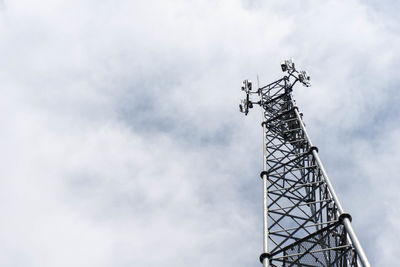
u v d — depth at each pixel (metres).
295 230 16.28
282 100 27.53
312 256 15.58
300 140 22.14
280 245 15.95
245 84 29.75
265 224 16.78
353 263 13.34
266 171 20.08
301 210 17.67
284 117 25.72
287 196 18.73
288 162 20.31
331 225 14.52
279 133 24.52
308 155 20.28
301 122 22.58
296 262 14.80
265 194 18.58
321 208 17.19
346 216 14.30
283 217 17.36
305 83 27.30
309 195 18.84
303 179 19.48
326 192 17.52
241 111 28.77
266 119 25.94
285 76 29.16
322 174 17.70
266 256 14.99
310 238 15.34
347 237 14.19
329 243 14.73
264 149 22.47
